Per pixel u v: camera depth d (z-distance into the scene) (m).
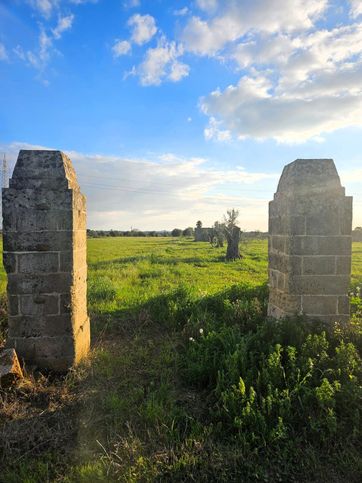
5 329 5.84
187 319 6.29
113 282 10.85
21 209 4.41
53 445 3.09
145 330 6.28
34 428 3.25
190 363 4.28
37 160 4.46
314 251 5.07
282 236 5.39
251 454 2.90
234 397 3.37
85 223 5.37
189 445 2.99
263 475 2.75
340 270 5.10
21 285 4.46
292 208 5.02
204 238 43.75
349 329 4.83
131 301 8.13
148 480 2.66
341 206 5.06
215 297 7.55
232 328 5.19
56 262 4.48
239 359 4.03
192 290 8.50
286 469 2.81
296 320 4.85
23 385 3.92
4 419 3.42
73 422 3.43
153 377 4.34
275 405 3.30
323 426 3.16
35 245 4.45
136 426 3.32
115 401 3.65
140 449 2.96
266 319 5.59
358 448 3.03
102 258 21.12
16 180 4.42
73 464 2.87
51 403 3.69
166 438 3.07
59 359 4.53
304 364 3.82
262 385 3.62
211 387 3.96
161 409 3.44
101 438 3.19
